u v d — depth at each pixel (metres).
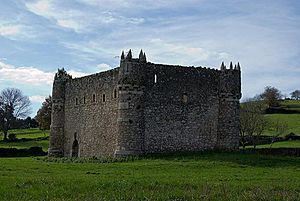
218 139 72.75
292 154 79.88
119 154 65.81
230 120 73.00
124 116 66.50
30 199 31.17
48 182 38.56
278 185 39.22
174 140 69.69
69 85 85.69
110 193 33.44
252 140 106.38
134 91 66.88
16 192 33.69
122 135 66.25
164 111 69.31
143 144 67.25
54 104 87.19
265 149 79.75
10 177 42.75
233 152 70.94
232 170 53.09
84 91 80.50
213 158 63.22
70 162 65.00
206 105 72.38
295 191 36.34
